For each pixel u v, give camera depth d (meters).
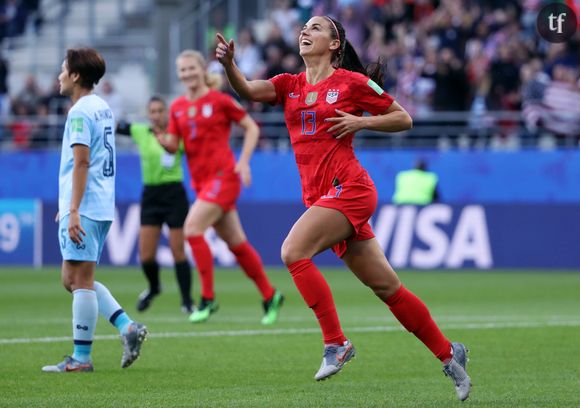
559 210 64.25
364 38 77.69
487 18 73.38
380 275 22.41
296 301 48.62
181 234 42.25
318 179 22.64
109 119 26.27
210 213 39.28
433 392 23.47
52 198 72.19
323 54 22.80
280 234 68.06
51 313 42.91
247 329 36.56
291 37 81.31
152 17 91.00
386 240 66.50
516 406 21.42
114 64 89.00
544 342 32.59
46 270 68.00
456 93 70.12
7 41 91.31
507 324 37.72
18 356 29.42
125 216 69.56
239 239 39.44
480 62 71.00
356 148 70.94
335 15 79.56
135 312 43.47
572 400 22.22
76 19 92.12
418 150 67.12
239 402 21.86
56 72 89.75
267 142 71.94
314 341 33.03
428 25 74.50
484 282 57.62
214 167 39.75
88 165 25.59
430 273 63.53
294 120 22.94
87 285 26.28
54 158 72.19
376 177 67.38
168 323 38.72
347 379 25.59
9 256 72.19
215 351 30.69
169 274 64.81
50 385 24.36
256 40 82.31
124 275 63.47
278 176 68.44
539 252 64.50
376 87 22.48
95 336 34.31
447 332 35.16
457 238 65.31
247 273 39.09
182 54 39.91
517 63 69.94
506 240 64.88
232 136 71.62
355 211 22.12
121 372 26.55
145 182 42.56
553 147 67.44
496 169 66.00
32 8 91.81
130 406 21.30
